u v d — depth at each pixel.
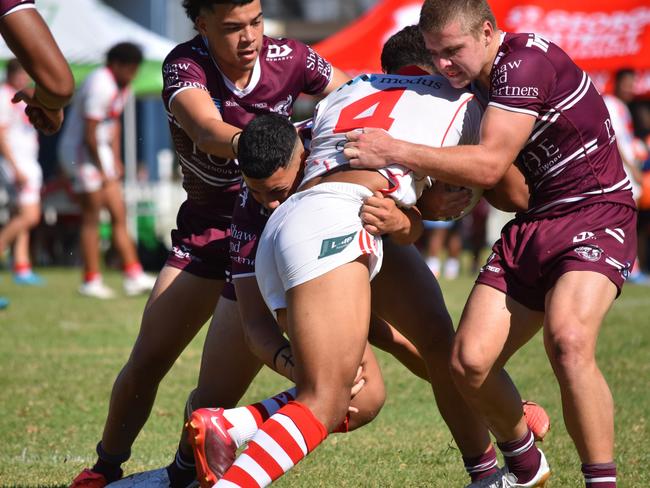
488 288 12.44
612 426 11.52
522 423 12.55
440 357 13.16
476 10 12.17
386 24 47.56
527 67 12.13
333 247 11.30
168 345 14.16
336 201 11.54
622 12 46.34
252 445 11.05
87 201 35.59
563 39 46.75
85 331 27.69
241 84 13.93
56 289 38.81
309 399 11.14
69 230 54.56
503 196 13.19
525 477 12.81
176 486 14.09
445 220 12.84
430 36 12.27
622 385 20.27
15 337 26.67
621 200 12.73
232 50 13.28
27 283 41.25
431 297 13.30
